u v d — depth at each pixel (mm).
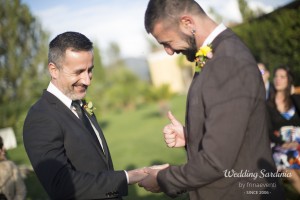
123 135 13594
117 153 9961
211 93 1865
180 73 29281
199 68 1998
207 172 1840
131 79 26031
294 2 8672
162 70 29812
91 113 2783
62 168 2195
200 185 1913
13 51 16578
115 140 12625
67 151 2338
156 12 2014
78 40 2410
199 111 1953
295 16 8477
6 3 16578
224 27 2045
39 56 17281
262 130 1980
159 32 2051
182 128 2520
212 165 1818
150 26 2062
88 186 2201
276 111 4789
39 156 2199
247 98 1826
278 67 4871
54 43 2422
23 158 10719
